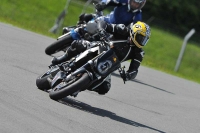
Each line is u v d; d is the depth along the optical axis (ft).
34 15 333.21
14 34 175.42
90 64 82.64
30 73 105.60
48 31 264.31
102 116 83.05
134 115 92.89
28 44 157.79
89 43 87.30
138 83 141.18
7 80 91.09
